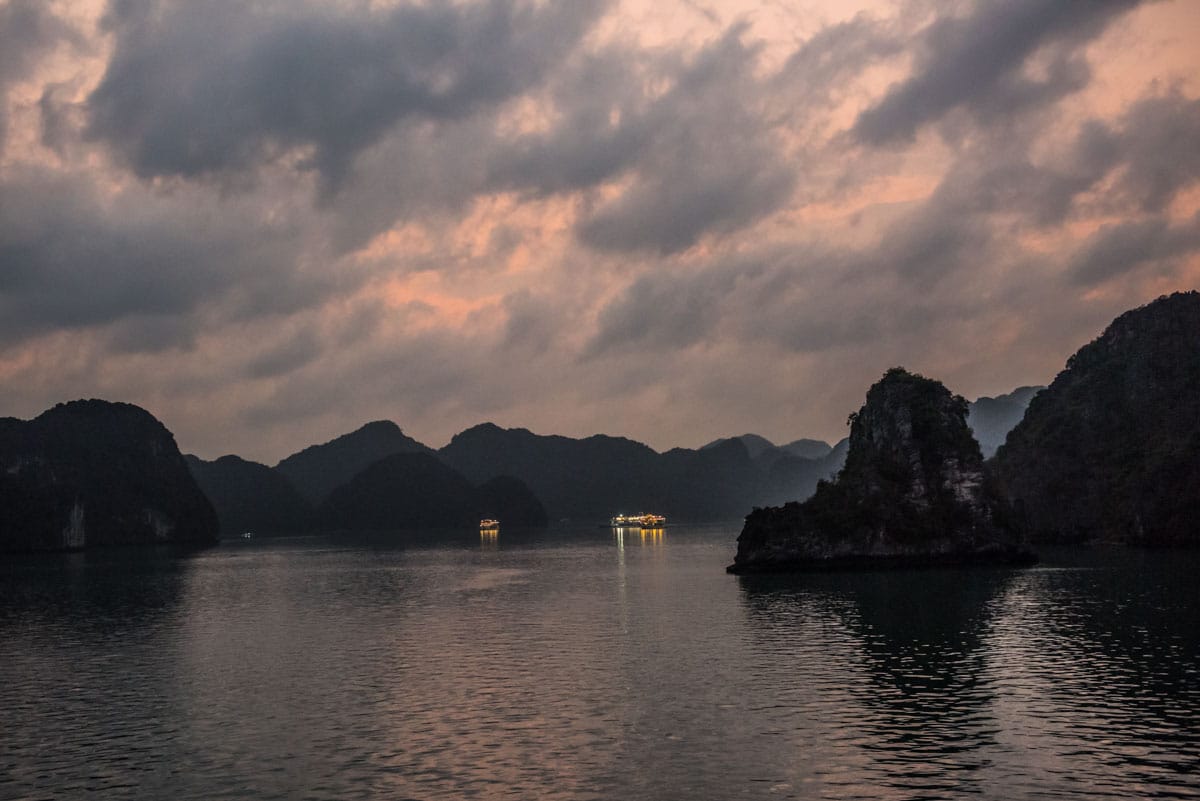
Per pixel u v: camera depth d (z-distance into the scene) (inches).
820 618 3710.6
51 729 2201.0
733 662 2792.8
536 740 1991.9
